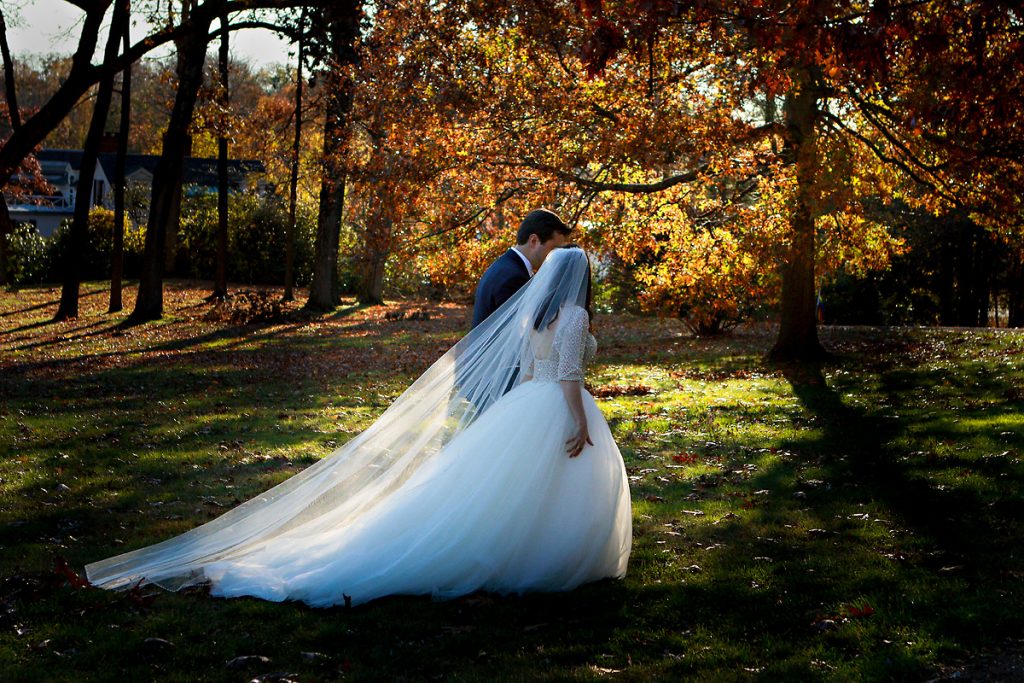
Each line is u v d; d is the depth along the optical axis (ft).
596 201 48.14
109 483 23.08
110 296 94.02
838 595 14.35
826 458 25.86
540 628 13.24
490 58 45.85
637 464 26.17
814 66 41.75
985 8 22.34
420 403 15.99
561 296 15.24
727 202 48.85
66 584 14.87
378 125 52.60
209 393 42.65
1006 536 17.37
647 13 21.94
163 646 12.37
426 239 50.57
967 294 90.53
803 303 53.83
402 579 14.34
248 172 154.30
